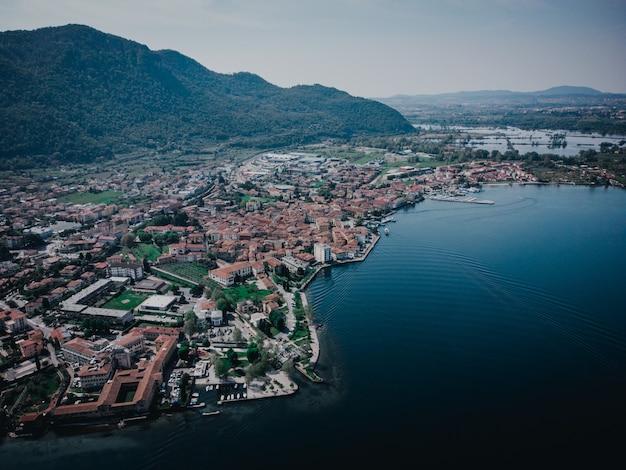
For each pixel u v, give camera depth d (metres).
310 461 192.00
